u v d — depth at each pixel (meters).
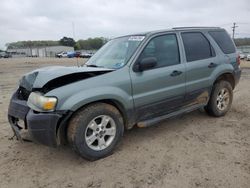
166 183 3.12
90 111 3.54
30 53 101.75
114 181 3.20
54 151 4.05
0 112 6.29
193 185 3.05
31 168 3.56
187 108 4.83
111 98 3.69
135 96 3.97
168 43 4.52
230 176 3.21
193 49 4.88
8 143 4.37
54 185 3.15
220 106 5.46
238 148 3.99
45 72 3.64
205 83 4.99
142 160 3.69
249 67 21.81
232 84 5.78
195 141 4.29
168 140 4.36
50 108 3.29
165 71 4.30
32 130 3.36
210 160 3.62
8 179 3.29
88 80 3.58
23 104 3.72
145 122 4.19
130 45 4.35
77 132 3.46
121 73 3.85
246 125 5.02
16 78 14.34
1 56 73.25
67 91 3.39
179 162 3.60
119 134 3.89
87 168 3.52
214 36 5.38
